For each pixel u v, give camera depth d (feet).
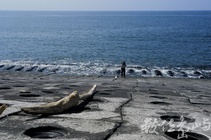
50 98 29.48
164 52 176.24
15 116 20.17
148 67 121.19
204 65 130.82
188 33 332.19
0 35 287.89
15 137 15.62
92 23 559.38
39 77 68.33
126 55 162.20
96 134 16.69
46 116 20.39
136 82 61.57
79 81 57.88
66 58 149.38
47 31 352.08
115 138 16.19
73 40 251.19
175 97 36.70
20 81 51.93
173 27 440.04
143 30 376.89
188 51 182.39
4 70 108.58
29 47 197.57
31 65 119.55
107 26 461.78
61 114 21.15
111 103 27.14
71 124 18.58
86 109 23.61
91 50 184.34
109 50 184.85
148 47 202.90
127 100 29.86
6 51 175.22
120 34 316.19
